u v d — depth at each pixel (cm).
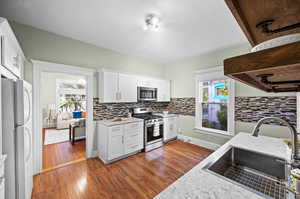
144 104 399
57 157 292
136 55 361
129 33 240
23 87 131
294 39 32
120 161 273
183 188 80
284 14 40
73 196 177
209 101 346
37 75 225
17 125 129
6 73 131
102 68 285
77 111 604
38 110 227
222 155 126
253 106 263
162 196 73
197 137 364
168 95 427
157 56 369
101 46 302
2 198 105
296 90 76
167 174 227
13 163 125
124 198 175
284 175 115
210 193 75
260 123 96
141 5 167
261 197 72
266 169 126
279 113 233
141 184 202
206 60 343
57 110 602
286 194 86
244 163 139
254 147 143
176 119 411
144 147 322
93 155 293
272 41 36
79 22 207
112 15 188
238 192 76
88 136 287
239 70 31
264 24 45
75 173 230
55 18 197
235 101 288
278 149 138
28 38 218
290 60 24
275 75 38
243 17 42
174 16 188
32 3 165
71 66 259
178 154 306
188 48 309
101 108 308
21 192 130
